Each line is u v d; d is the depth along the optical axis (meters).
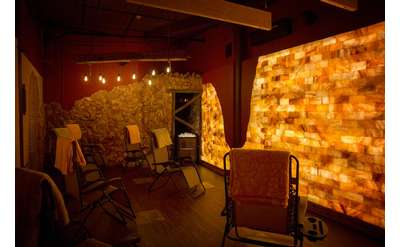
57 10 5.33
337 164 3.35
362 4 3.04
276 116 4.32
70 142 3.42
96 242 2.02
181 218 3.61
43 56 6.22
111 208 3.93
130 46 7.16
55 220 1.73
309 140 3.73
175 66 7.39
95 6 5.18
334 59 3.37
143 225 3.38
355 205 3.16
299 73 3.88
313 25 3.66
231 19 3.08
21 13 3.54
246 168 2.12
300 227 2.08
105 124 6.87
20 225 1.63
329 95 3.44
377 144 2.92
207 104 6.70
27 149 3.75
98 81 6.80
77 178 3.41
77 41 6.71
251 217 2.19
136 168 6.68
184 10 2.75
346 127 3.23
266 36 4.45
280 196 2.02
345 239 2.97
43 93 6.23
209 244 2.91
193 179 4.79
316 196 3.65
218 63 6.09
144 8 5.31
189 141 7.00
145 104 7.00
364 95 3.03
